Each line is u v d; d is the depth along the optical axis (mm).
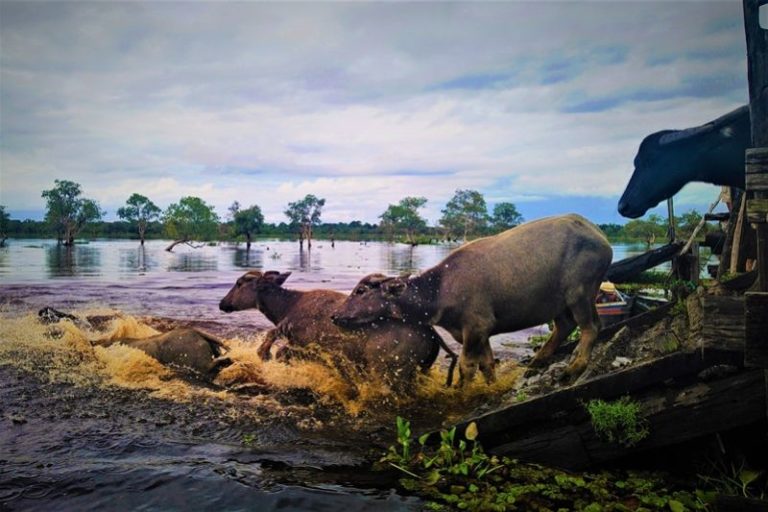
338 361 8781
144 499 4902
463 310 8125
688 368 5324
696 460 5684
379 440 6441
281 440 6414
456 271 8227
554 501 4914
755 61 4535
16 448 6000
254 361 9297
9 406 7340
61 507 4750
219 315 14742
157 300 17594
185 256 49469
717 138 7324
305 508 4773
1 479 5227
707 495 4934
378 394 8109
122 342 9445
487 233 108500
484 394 8102
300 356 9109
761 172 4422
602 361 7633
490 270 8141
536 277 8227
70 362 9375
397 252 63375
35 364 9258
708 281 13539
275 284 9750
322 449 6141
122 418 7012
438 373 9109
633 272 17125
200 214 88688
